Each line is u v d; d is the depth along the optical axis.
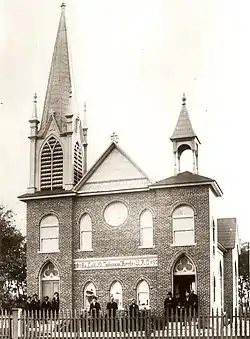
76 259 43.06
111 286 42.03
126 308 41.19
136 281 41.38
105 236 42.72
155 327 26.83
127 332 27.55
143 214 42.31
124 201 42.78
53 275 43.59
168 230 40.84
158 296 40.28
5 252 58.81
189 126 43.69
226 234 50.81
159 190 41.62
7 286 57.38
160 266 40.59
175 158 43.34
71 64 50.03
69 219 43.59
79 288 42.59
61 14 51.16
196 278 39.75
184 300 37.62
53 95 48.50
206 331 26.75
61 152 46.12
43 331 28.55
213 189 42.03
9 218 58.94
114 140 43.56
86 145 48.28
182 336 26.12
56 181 45.81
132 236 42.12
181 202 40.94
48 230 44.16
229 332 25.89
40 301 42.19
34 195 44.66
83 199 43.78
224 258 49.81
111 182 43.25
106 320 27.55
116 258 42.16
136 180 42.72
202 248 39.97
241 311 25.53
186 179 41.00
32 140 46.91
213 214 42.31
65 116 47.41
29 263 43.97
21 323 29.00
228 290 49.22
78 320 28.00
